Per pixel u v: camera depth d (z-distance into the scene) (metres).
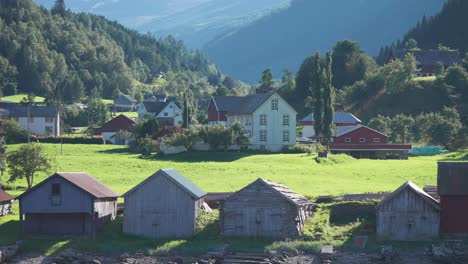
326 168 106.75
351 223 71.00
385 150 131.62
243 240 66.81
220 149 125.94
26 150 86.88
